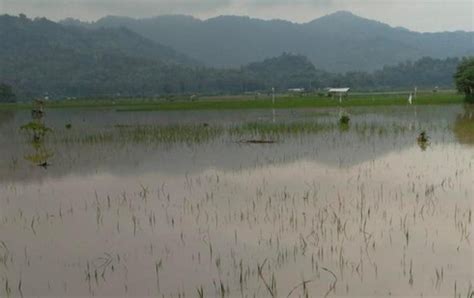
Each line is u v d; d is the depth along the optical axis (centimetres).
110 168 2245
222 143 2981
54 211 1515
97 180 1983
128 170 2178
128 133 3712
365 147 2623
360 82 16862
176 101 9981
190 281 970
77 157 2608
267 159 2328
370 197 1536
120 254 1125
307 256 1067
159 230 1286
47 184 1934
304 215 1361
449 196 1523
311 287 923
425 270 977
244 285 942
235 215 1391
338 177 1861
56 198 1686
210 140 3144
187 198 1609
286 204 1486
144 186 1827
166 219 1381
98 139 3394
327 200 1516
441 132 3170
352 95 10338
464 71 5962
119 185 1866
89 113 7181
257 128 3691
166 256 1102
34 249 1179
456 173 1869
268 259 1060
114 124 4788
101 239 1234
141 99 12375
